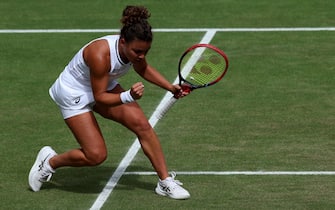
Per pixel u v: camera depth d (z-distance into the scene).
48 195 21.48
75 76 20.55
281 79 31.09
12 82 31.47
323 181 22.09
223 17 39.34
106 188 21.89
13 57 34.34
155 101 29.17
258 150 24.47
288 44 35.25
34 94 30.16
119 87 21.12
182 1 42.22
